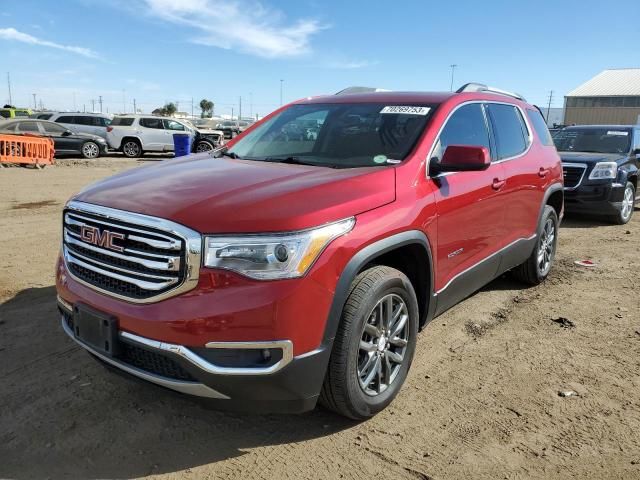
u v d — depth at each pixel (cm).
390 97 433
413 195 336
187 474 277
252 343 257
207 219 262
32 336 429
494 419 328
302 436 311
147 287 269
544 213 550
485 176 422
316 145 394
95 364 388
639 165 1066
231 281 258
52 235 761
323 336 276
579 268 665
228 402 269
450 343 436
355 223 290
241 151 422
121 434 308
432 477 276
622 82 7125
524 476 277
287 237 262
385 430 316
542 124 589
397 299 330
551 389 364
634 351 425
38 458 285
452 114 406
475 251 417
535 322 483
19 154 1691
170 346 259
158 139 2398
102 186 325
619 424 324
